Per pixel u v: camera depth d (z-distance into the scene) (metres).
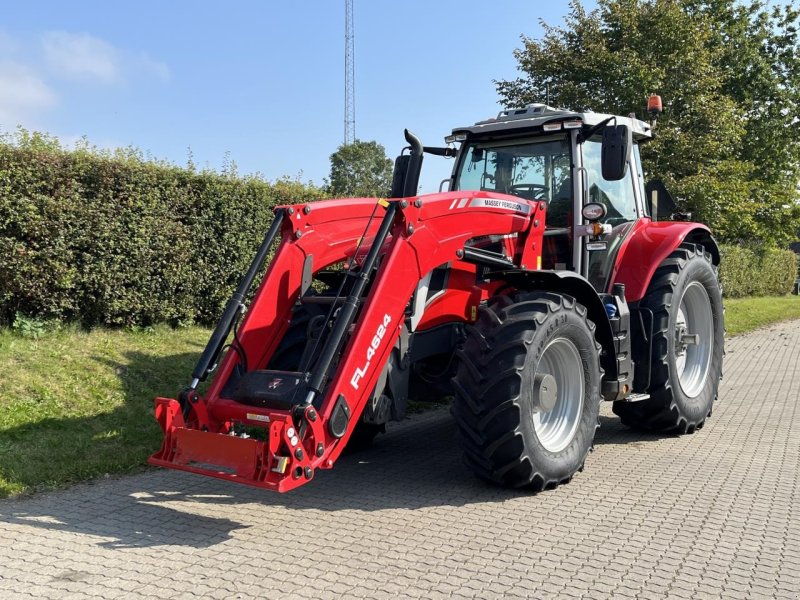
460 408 4.21
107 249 7.18
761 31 23.88
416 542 3.56
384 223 4.00
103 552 3.38
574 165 5.28
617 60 15.97
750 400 7.32
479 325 4.34
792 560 3.38
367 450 5.37
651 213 6.73
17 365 6.04
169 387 6.39
